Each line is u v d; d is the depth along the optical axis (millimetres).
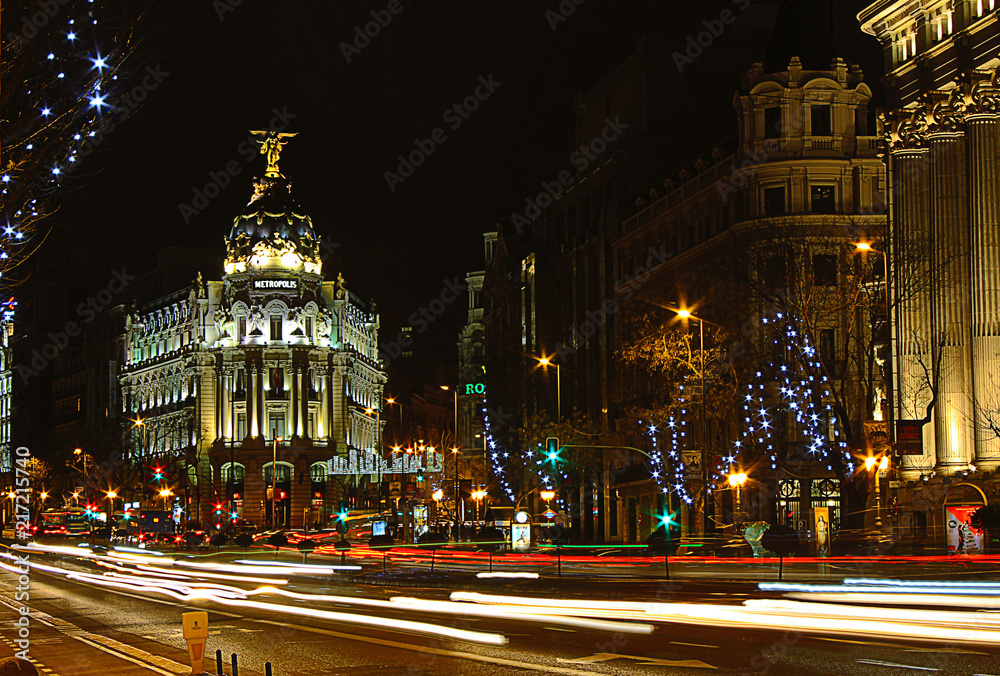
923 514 47156
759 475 62531
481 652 20750
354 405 134875
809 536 55750
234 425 125562
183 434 131750
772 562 43094
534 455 76812
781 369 53781
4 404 174750
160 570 63875
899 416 48688
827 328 57500
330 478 126062
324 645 23031
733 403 58156
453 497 113000
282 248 127750
